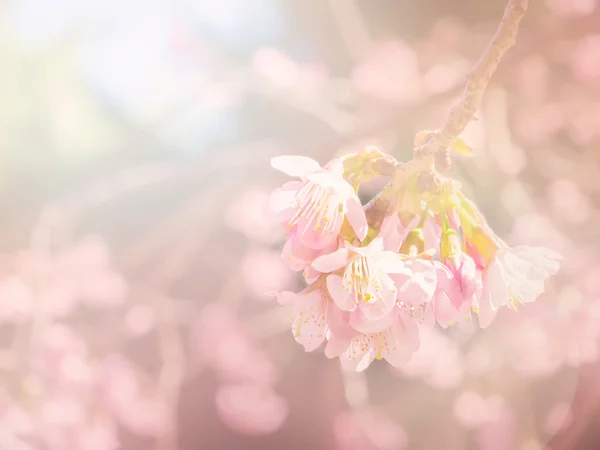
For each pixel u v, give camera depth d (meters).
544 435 1.07
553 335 1.01
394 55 1.14
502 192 1.01
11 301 0.88
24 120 1.08
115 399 0.98
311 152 0.95
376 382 1.19
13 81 1.07
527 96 1.18
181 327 1.09
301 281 1.05
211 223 1.03
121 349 1.04
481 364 1.06
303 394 1.18
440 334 1.08
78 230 1.06
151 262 1.07
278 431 1.15
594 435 1.04
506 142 1.02
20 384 0.87
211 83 1.10
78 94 1.10
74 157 1.10
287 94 1.10
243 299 1.14
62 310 0.94
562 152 1.22
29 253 0.94
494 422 1.07
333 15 1.16
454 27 1.19
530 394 1.08
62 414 0.88
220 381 1.11
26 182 1.07
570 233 1.13
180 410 1.10
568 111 1.19
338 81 1.12
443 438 1.12
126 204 1.07
